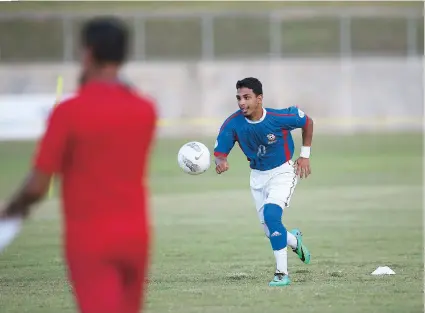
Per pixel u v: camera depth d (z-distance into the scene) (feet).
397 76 425.28
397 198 209.46
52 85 410.93
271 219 104.42
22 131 348.38
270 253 134.51
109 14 421.59
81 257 56.08
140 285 59.26
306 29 449.89
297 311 89.20
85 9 458.50
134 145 57.31
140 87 414.00
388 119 422.00
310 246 140.87
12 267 123.85
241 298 96.73
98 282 56.13
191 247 141.38
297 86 423.64
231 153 341.00
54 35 442.09
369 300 94.73
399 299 95.25
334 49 444.14
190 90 416.67
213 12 434.71
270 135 104.42
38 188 55.21
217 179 262.88
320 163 299.58
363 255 130.72
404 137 390.01
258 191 108.06
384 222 170.09
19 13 415.85
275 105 423.23
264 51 443.32
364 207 193.57
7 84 409.08
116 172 56.65
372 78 425.28
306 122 105.60
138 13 421.18
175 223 172.45
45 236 156.87
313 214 183.21
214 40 446.60
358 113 424.46
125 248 56.65
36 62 434.71
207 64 418.92
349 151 339.98
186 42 443.32
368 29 456.04
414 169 277.64
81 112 55.72
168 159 318.86
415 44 446.19
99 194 56.24
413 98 425.28
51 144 55.31
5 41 439.63
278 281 105.19
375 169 278.67
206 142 375.04
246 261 126.82
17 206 55.67
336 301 94.22
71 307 94.02
